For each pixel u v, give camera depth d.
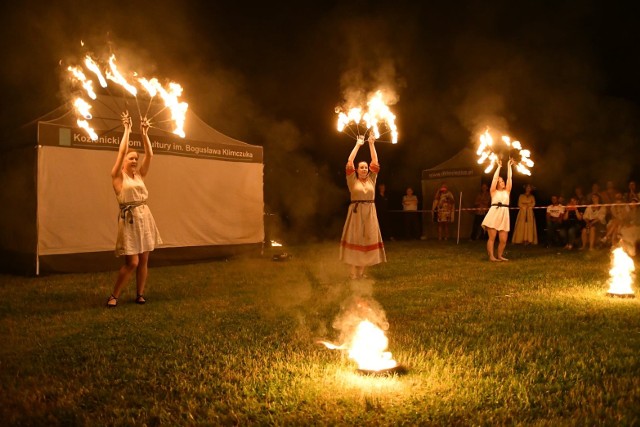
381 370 4.10
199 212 12.05
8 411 3.58
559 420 3.30
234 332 5.47
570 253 13.02
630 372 4.09
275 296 7.49
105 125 10.83
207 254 12.18
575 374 4.05
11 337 5.41
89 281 9.16
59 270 10.21
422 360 4.40
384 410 3.47
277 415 3.45
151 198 11.31
